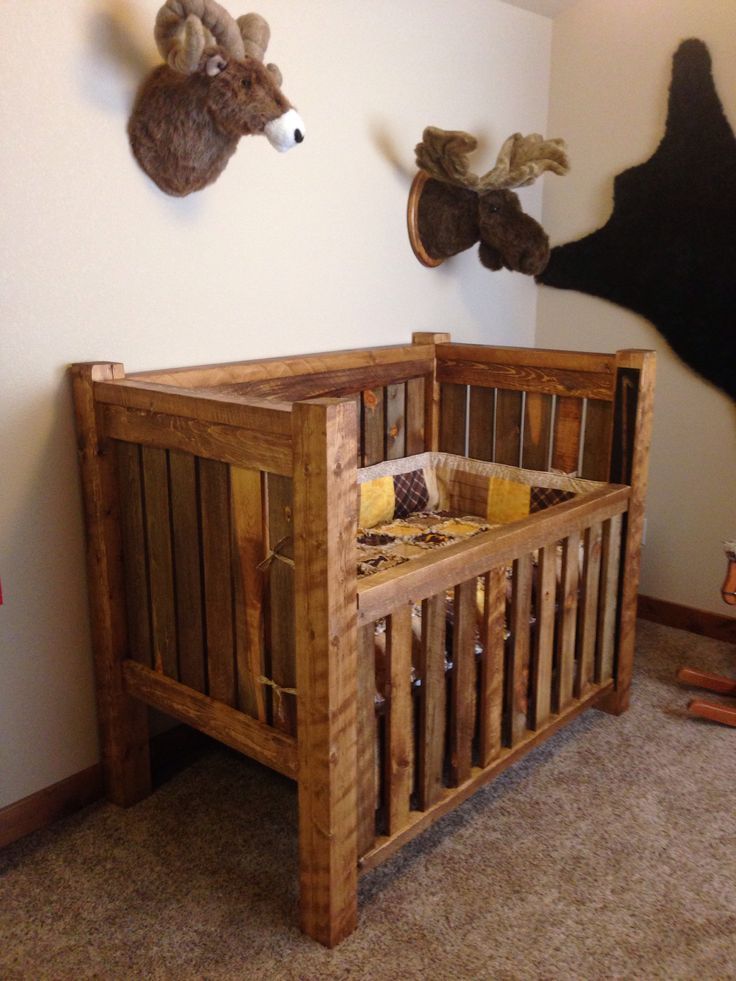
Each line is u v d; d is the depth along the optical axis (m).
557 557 2.24
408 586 1.55
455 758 1.79
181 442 1.60
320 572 1.37
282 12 2.05
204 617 1.70
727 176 2.60
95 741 1.99
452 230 2.55
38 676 1.86
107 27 1.73
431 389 2.61
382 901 1.67
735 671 2.62
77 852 1.81
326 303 2.35
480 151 2.75
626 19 2.73
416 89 2.48
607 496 2.10
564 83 2.93
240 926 1.60
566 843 1.84
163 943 1.56
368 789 1.58
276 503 1.46
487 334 2.96
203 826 1.90
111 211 1.80
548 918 1.63
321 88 2.20
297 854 1.80
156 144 1.80
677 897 1.69
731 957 1.54
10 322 1.68
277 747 1.57
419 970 1.50
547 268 3.08
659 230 2.77
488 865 1.77
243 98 1.70
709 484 2.82
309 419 1.32
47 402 1.77
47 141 1.67
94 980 1.48
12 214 1.65
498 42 2.72
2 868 1.76
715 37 2.55
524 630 1.89
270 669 1.58
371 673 1.53
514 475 2.48
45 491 1.80
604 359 2.23
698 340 2.75
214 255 2.03
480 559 1.71
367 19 2.28
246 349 2.16
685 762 2.15
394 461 2.52
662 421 2.89
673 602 2.96
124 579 1.87
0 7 1.57
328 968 1.50
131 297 1.88
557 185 3.01
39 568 1.82
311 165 2.22
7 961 1.52
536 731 2.02
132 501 1.79
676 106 2.66
